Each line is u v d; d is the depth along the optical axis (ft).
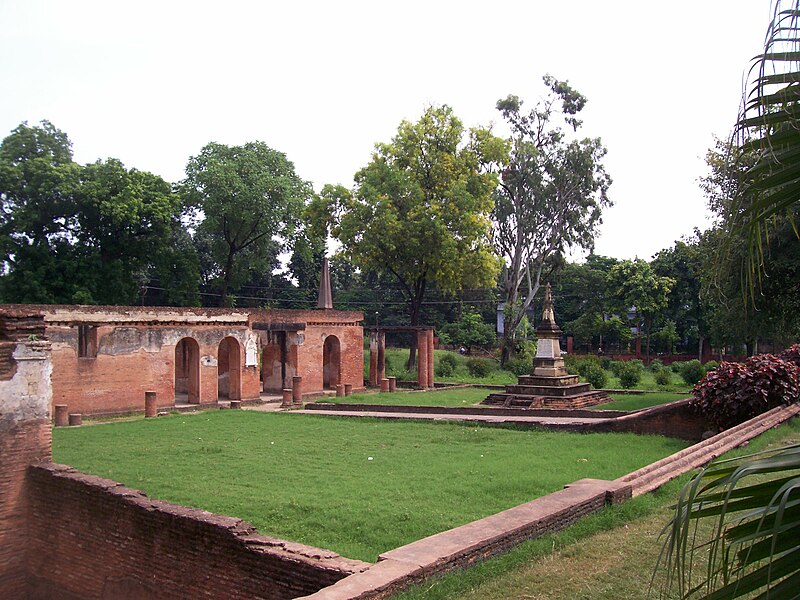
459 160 143.95
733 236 11.03
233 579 31.27
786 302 73.87
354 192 144.97
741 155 10.53
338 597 21.22
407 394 122.52
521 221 164.35
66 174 130.93
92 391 90.89
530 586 23.75
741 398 59.00
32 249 128.88
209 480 50.42
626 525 30.86
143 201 137.90
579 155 159.53
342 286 240.73
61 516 42.83
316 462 57.06
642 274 183.83
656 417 65.98
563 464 51.72
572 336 221.66
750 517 9.67
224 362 123.95
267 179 151.33
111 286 137.18
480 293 219.82
